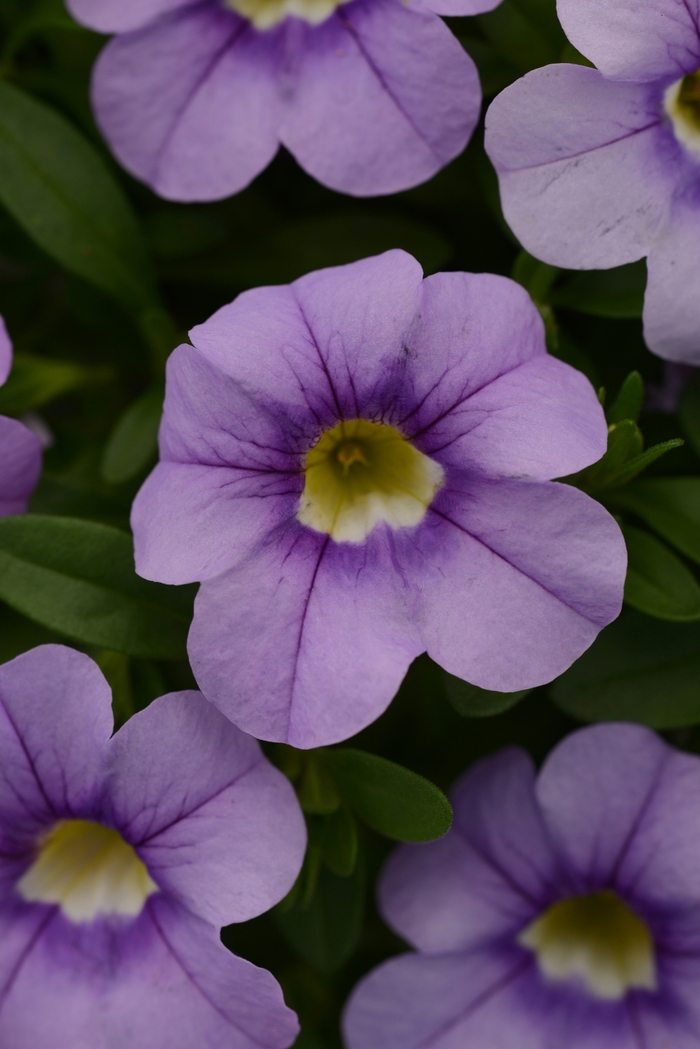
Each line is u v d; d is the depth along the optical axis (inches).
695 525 7.9
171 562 7.5
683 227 7.7
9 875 8.0
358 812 7.8
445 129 7.9
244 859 7.7
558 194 7.7
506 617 7.5
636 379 7.8
